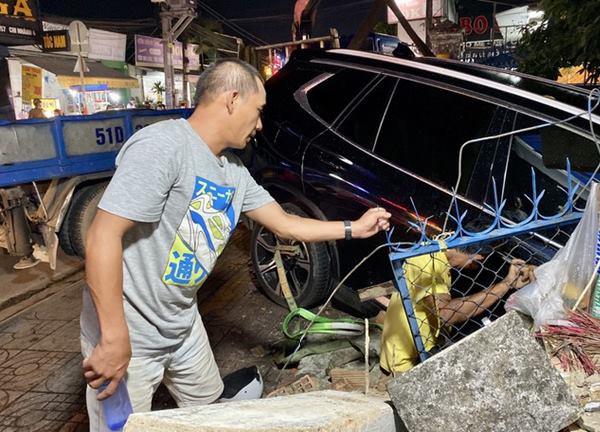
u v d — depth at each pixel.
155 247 1.69
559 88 3.03
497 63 13.62
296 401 1.50
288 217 2.11
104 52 17.73
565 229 2.51
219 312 4.09
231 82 1.66
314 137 3.73
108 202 1.51
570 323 1.66
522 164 2.86
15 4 12.61
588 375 1.50
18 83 14.52
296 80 4.05
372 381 2.74
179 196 1.64
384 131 3.45
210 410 1.32
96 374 1.57
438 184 3.14
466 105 3.14
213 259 1.83
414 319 1.94
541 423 1.32
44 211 4.52
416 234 3.13
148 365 1.86
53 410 2.96
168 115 5.88
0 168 4.10
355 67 3.73
